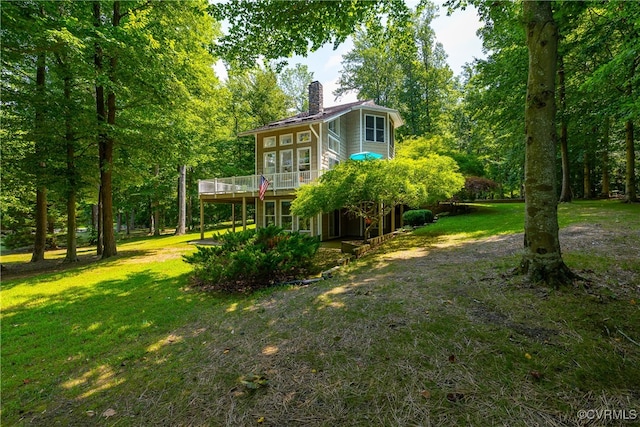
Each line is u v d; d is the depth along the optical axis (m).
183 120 13.09
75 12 9.85
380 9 5.32
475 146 24.97
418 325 2.88
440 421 1.74
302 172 13.88
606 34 7.45
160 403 2.20
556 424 1.66
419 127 26.05
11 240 18.67
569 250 4.83
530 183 3.70
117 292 6.16
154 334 3.78
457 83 28.80
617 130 14.54
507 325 2.73
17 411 2.33
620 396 1.83
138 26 9.61
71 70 9.91
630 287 3.30
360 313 3.34
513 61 11.45
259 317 3.77
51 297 6.04
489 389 1.96
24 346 3.66
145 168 15.38
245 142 27.81
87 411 2.23
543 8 3.58
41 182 10.80
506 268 4.25
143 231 32.44
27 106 9.41
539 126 3.61
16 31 7.95
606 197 16.70
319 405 1.98
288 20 5.18
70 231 11.91
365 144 17.14
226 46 5.81
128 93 10.31
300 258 6.33
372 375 2.22
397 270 5.22
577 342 2.39
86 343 3.66
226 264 6.07
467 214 14.28
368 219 10.05
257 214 16.14
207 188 16.47
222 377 2.44
